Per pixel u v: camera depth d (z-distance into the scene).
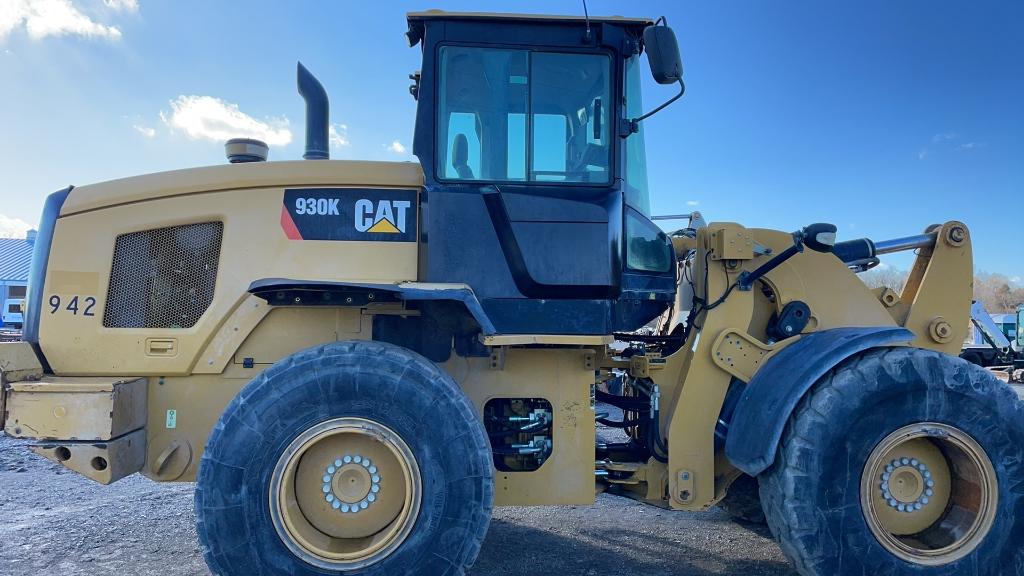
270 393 2.80
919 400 3.00
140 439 3.15
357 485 2.91
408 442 2.82
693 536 4.09
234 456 2.74
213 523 2.71
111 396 2.93
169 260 3.29
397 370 2.85
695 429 3.42
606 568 3.57
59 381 3.08
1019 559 2.97
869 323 3.77
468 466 2.82
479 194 3.19
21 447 6.64
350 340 3.05
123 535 4.08
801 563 2.92
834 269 3.80
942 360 3.06
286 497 2.79
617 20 3.34
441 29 3.31
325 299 3.11
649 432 3.63
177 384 3.24
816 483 2.91
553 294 3.17
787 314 3.64
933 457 3.14
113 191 3.35
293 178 3.29
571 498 3.28
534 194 3.21
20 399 2.92
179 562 3.64
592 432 3.32
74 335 3.22
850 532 2.91
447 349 3.36
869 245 3.92
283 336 3.27
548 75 3.35
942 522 3.14
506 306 3.14
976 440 3.01
